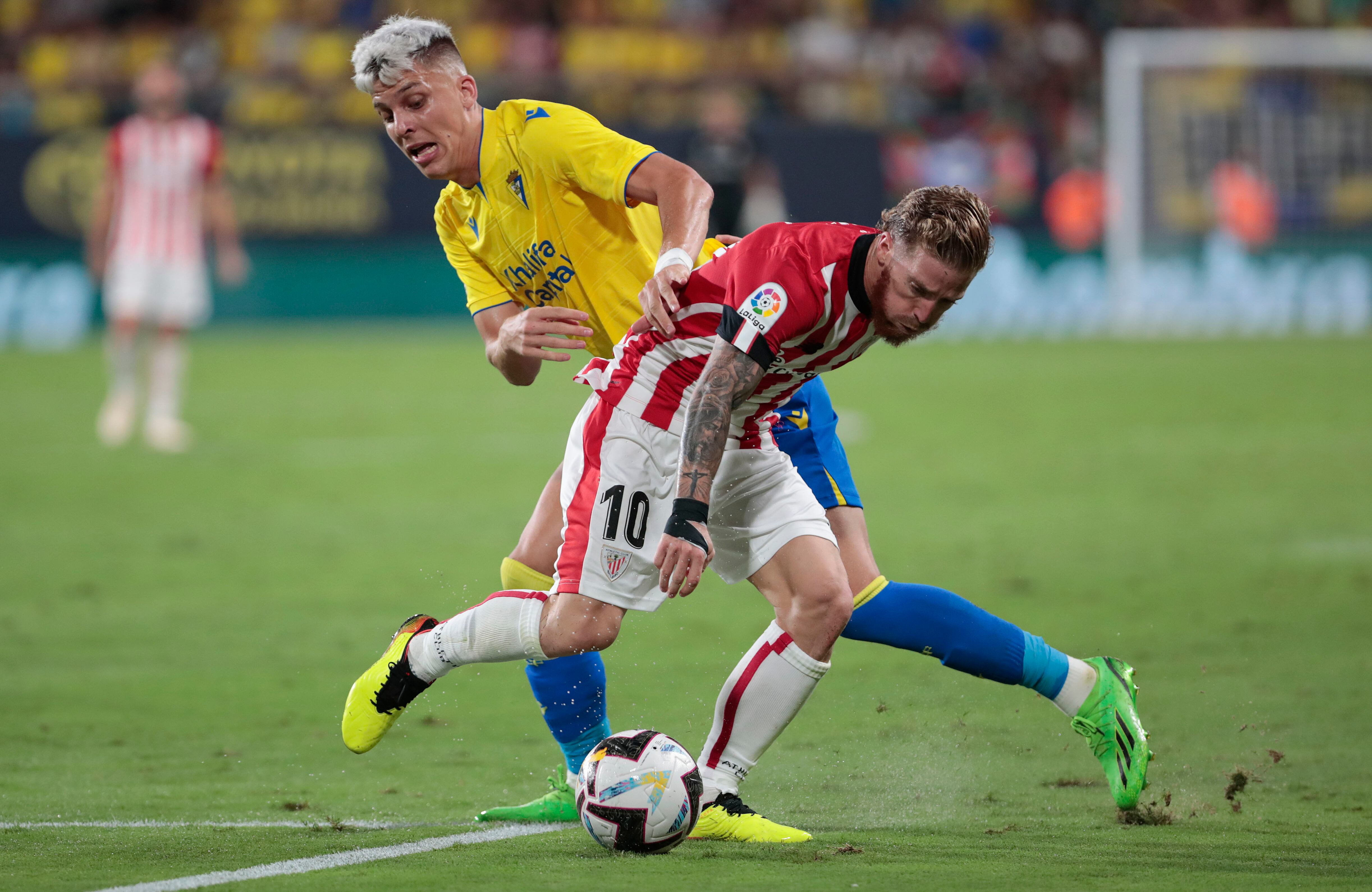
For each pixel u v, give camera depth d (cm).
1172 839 1262
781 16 8850
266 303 7356
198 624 2272
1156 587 2445
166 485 3641
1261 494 3381
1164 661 1962
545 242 1398
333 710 1800
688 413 1199
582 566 1290
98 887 1103
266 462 3997
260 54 8262
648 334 1305
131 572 2667
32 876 1138
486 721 1762
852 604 1302
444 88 1362
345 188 7300
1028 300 7812
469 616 1316
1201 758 1539
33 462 3994
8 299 6975
